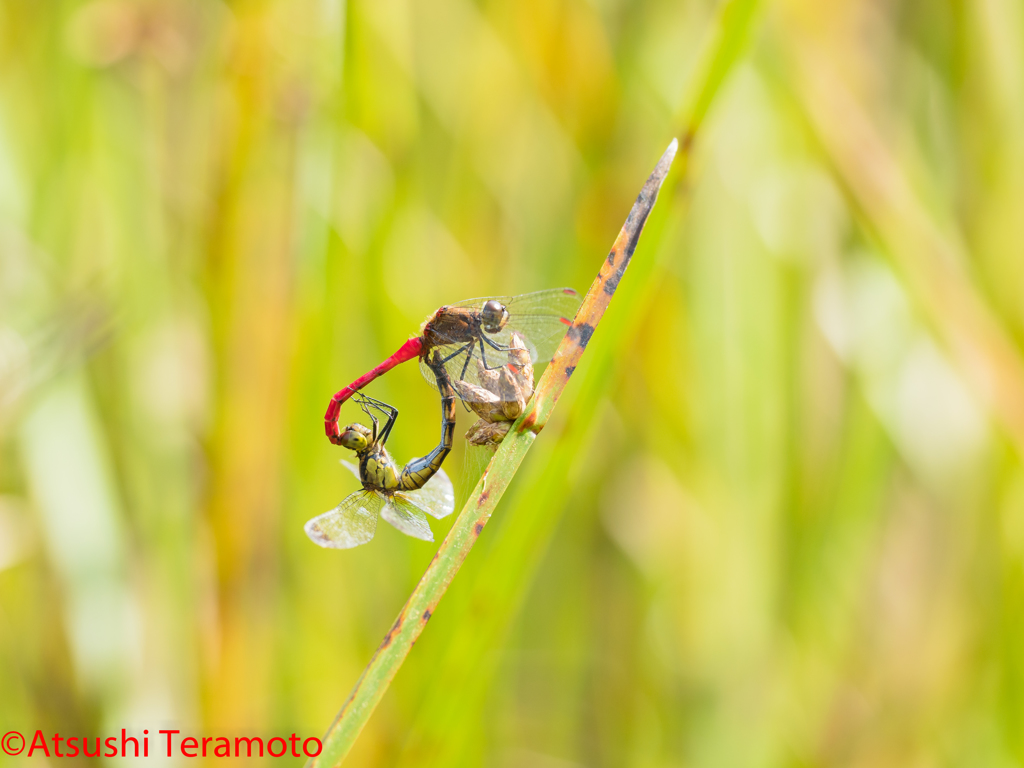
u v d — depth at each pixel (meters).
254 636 0.85
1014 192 0.88
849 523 0.88
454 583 0.85
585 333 0.77
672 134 0.80
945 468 0.88
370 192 0.86
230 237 0.84
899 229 0.85
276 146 0.85
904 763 0.88
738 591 0.88
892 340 0.88
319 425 0.86
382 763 0.86
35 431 0.87
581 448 0.80
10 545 0.88
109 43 0.87
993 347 0.84
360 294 0.87
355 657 0.88
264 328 0.85
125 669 0.87
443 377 0.79
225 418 0.84
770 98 0.88
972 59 0.88
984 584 0.88
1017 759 0.87
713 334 0.88
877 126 0.88
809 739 0.88
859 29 0.88
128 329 0.88
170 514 0.88
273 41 0.85
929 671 0.88
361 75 0.85
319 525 0.79
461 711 0.81
